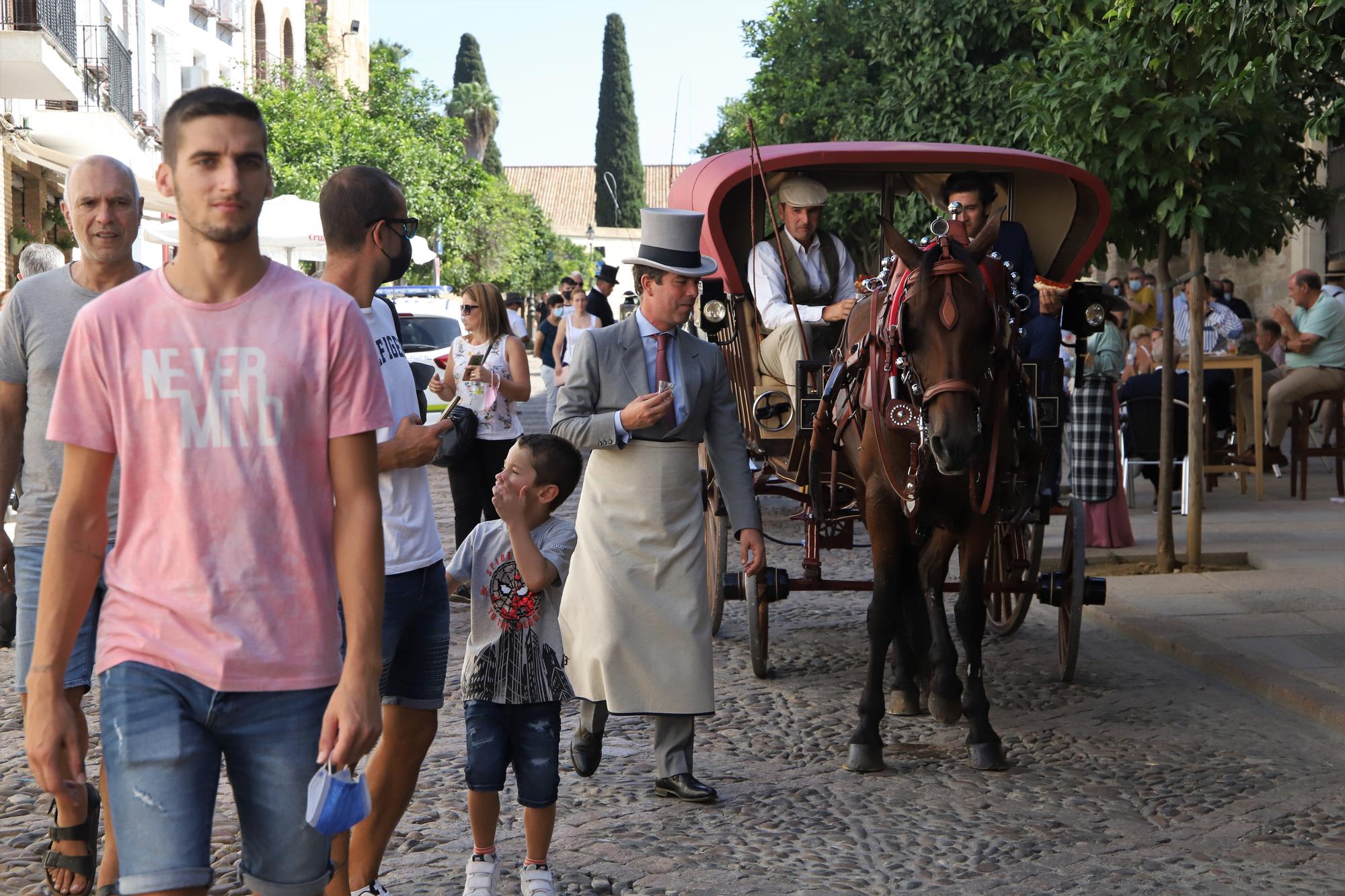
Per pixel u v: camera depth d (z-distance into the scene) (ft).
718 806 17.60
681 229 17.37
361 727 9.29
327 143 112.47
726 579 24.82
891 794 18.13
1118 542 35.40
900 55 58.39
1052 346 26.37
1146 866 15.60
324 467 9.62
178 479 9.23
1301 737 20.66
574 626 17.76
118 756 9.17
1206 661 24.49
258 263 9.53
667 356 17.67
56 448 14.08
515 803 17.62
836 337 25.91
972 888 14.97
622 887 14.92
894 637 21.59
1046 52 32.99
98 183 14.26
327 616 9.60
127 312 9.32
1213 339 51.42
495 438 29.81
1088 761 19.53
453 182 127.54
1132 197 31.76
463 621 28.40
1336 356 44.60
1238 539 36.55
